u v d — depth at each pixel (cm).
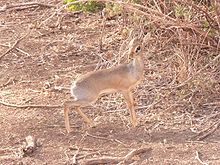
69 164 749
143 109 884
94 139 808
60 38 1184
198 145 783
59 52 1116
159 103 895
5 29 1248
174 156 757
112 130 829
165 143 790
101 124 847
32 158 767
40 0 1380
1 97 944
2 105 916
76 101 802
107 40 1132
